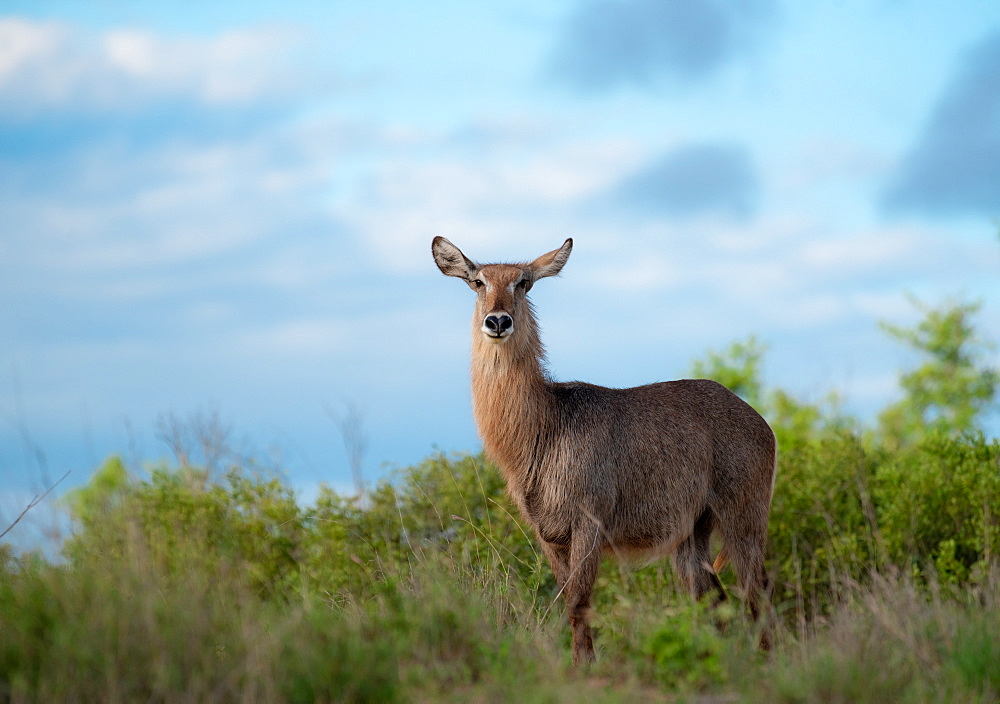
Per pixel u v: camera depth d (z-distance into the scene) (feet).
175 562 58.03
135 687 43.83
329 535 74.69
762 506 72.59
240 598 53.06
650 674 51.03
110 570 52.90
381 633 51.98
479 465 84.28
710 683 49.49
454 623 52.54
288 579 67.56
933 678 48.83
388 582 58.13
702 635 51.44
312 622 48.98
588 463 66.39
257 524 74.54
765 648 61.77
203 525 69.87
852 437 92.17
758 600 69.72
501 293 68.18
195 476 80.18
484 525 79.05
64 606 47.03
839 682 45.98
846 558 77.41
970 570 75.25
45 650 44.78
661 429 68.54
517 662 51.16
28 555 54.65
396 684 45.96
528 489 67.72
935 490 82.17
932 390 163.53
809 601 78.02
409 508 81.00
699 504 69.72
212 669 45.03
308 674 44.62
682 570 71.41
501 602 62.18
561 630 62.59
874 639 51.65
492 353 68.28
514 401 67.46
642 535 68.23
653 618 54.90
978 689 47.09
